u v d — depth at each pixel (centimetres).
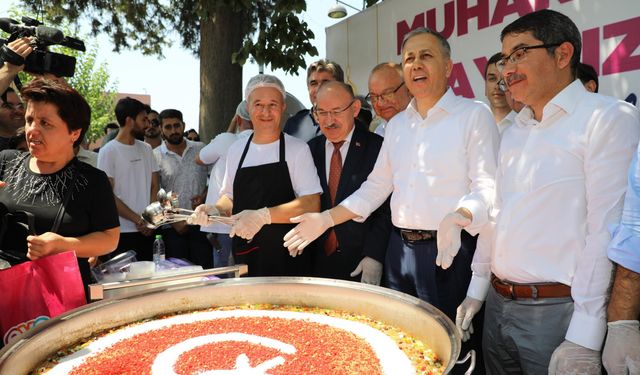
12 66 251
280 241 270
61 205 208
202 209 248
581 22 330
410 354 163
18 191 209
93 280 255
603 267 163
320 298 207
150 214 219
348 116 284
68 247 200
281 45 559
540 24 175
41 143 199
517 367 203
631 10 302
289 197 275
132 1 852
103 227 217
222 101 633
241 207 275
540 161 182
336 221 246
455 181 229
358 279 279
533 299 183
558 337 180
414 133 242
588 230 171
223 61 630
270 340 177
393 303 186
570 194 176
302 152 278
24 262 192
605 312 163
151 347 171
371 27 506
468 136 226
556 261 179
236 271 228
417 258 236
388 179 260
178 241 464
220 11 623
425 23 444
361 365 157
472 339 253
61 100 200
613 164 163
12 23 274
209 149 411
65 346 170
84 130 215
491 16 386
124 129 450
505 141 201
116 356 164
